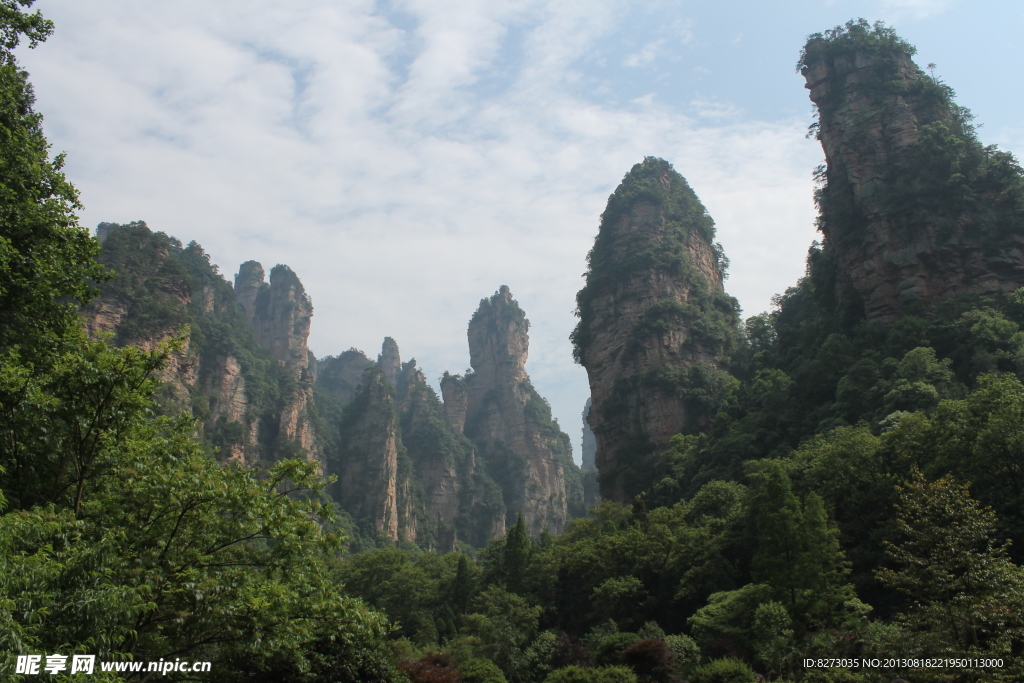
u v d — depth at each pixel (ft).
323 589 70.33
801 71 342.23
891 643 97.81
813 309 349.82
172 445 74.33
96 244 94.53
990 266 260.42
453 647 183.73
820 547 137.49
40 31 93.35
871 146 302.25
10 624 49.03
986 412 142.00
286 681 85.97
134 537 66.90
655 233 438.40
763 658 121.39
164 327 423.64
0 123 87.97
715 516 222.07
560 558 228.22
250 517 68.95
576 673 126.82
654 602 187.52
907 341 246.47
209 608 63.62
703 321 402.72
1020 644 91.30
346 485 614.75
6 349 81.35
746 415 305.12
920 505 101.04
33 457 74.59
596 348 422.41
